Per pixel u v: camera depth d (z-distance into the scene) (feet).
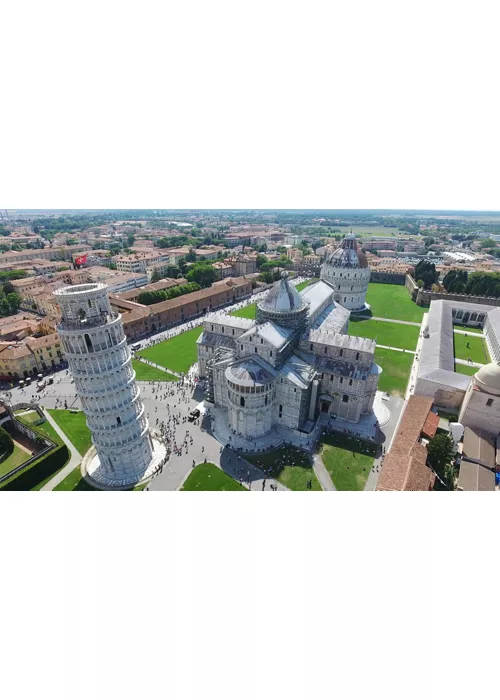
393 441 250.78
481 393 262.26
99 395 209.46
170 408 307.78
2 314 565.12
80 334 192.95
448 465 235.61
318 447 262.06
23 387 349.41
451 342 410.11
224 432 276.62
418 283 641.81
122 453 231.09
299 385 260.01
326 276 571.28
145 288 599.57
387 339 450.71
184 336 467.93
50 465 242.17
